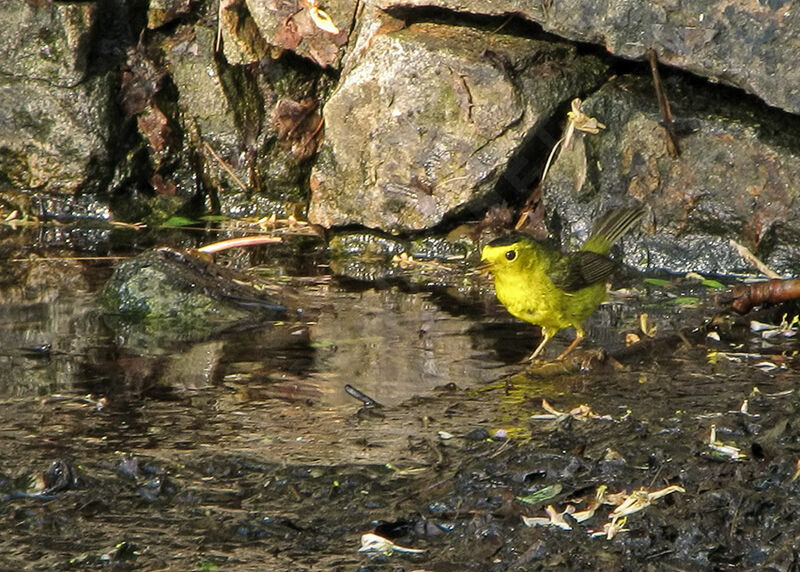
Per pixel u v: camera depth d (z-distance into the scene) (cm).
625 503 808
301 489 860
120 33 1571
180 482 874
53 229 1536
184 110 1595
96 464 902
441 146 1406
